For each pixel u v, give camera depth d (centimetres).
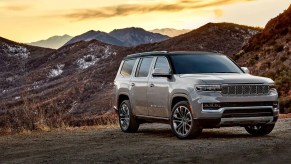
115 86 1364
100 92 19650
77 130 1431
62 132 1370
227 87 1032
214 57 1196
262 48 5503
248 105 1039
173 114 1105
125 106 1312
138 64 1280
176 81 1105
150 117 1209
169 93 1117
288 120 1541
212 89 1030
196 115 1037
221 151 841
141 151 888
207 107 1026
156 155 825
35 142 1131
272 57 4894
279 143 929
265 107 1049
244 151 829
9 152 971
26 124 1473
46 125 1480
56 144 1074
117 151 905
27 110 1503
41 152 946
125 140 1105
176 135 1098
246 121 1042
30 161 824
